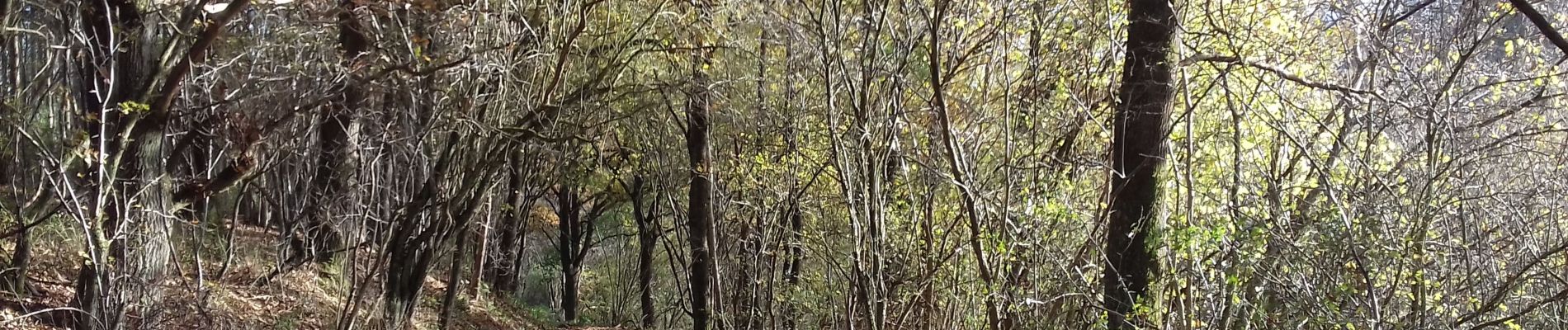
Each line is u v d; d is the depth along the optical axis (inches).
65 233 462.3
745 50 509.0
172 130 437.1
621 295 1026.1
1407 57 410.0
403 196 527.2
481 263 732.0
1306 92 425.7
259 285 522.3
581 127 522.9
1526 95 403.2
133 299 348.8
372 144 470.0
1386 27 412.5
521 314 806.5
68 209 314.8
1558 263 388.8
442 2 433.1
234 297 487.5
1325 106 437.7
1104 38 446.9
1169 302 396.8
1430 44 412.2
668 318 936.9
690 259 682.8
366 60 436.5
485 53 435.8
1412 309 385.7
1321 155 412.2
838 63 487.8
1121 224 370.6
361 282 522.9
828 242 600.1
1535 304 365.7
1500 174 405.1
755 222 639.8
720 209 619.5
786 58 514.6
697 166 573.6
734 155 594.6
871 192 499.5
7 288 411.8
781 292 678.5
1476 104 404.8
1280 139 418.9
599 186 755.4
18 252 414.6
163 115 354.0
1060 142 485.7
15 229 381.1
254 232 637.9
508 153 491.5
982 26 474.6
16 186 402.0
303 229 542.9
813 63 501.4
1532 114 402.9
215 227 583.2
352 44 450.0
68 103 412.8
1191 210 392.8
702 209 604.7
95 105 337.1
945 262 498.0
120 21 330.3
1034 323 436.5
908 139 527.5
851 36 501.7
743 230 658.2
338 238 577.0
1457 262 396.2
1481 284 388.2
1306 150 378.6
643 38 508.1
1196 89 435.5
